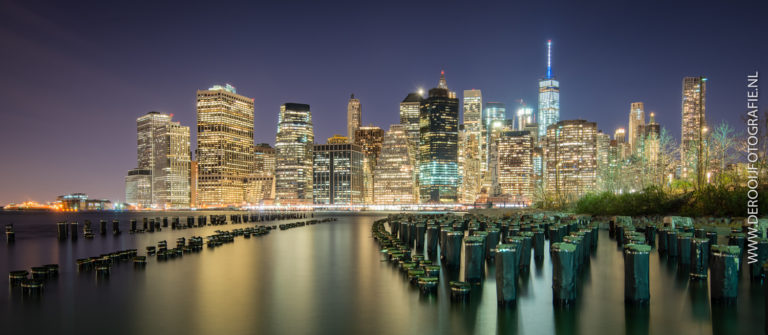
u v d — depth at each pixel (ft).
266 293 75.20
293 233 236.22
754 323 53.11
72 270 103.30
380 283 82.99
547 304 62.90
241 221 426.10
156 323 58.59
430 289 72.28
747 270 82.12
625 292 60.90
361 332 53.62
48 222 508.53
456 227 130.31
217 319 59.98
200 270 100.32
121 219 587.68
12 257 138.00
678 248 89.30
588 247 98.48
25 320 60.64
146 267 105.50
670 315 56.70
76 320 60.49
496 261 61.57
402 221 173.27
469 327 54.19
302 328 55.57
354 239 190.49
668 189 248.32
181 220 529.04
